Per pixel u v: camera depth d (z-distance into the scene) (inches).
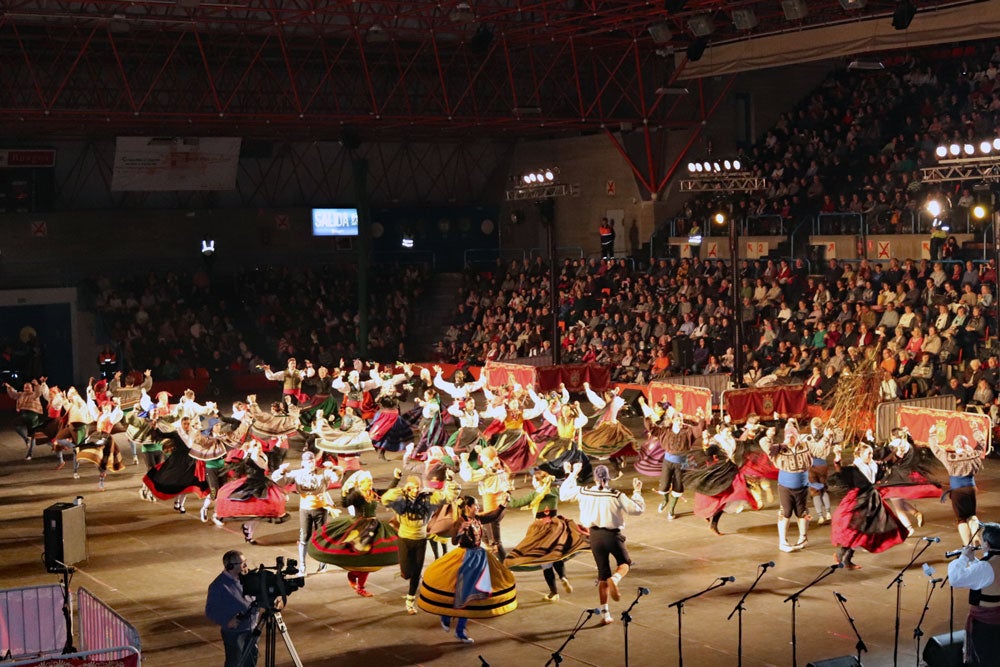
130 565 706.8
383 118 1465.3
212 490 808.3
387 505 596.4
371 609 607.5
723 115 1691.7
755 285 1385.3
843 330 1216.8
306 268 1822.1
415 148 1898.4
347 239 1894.7
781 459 697.0
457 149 1925.4
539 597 620.4
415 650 542.3
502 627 572.7
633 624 570.3
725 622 569.9
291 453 1067.9
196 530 793.6
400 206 1920.5
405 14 1392.7
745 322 1332.4
